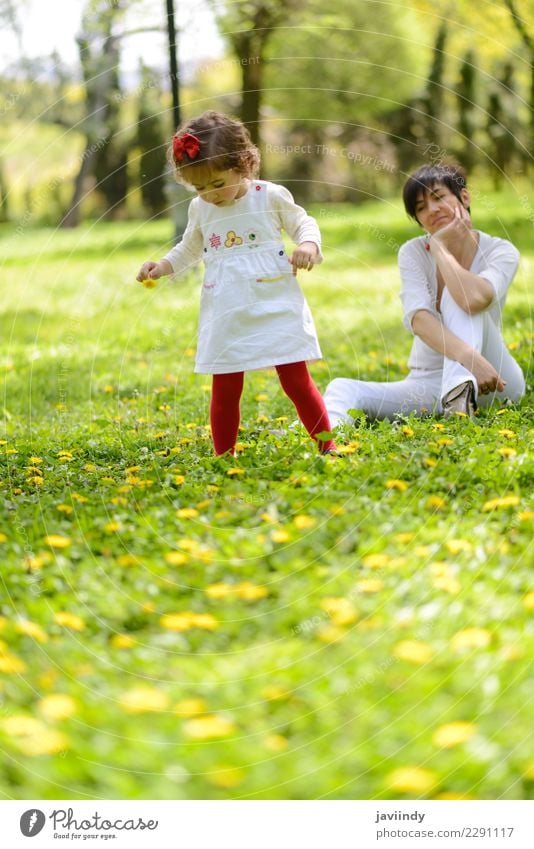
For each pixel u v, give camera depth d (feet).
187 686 6.93
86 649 7.52
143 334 25.18
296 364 12.22
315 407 12.28
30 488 11.50
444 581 8.06
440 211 13.85
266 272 11.96
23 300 33.27
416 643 7.11
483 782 6.07
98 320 28.14
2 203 59.31
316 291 31.83
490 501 9.57
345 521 9.34
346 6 53.06
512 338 20.47
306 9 49.11
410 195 14.01
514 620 7.57
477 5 57.57
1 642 7.47
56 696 6.63
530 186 54.60
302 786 6.19
